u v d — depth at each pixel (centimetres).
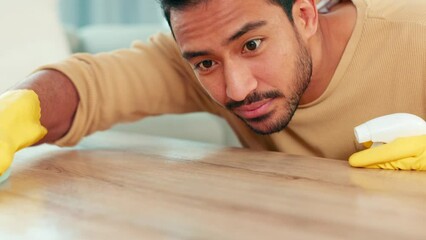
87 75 84
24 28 158
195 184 54
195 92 98
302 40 73
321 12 91
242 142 102
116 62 89
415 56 80
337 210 44
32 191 53
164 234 40
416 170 59
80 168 63
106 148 78
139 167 63
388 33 81
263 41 66
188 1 63
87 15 250
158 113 96
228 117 100
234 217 43
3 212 46
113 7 256
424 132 60
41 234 41
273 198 48
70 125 81
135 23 265
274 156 68
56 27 165
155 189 52
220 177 57
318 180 54
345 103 84
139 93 90
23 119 69
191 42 66
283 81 70
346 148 87
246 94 68
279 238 38
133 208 46
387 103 83
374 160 59
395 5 84
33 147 79
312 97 85
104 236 40
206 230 40
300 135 90
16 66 152
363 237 38
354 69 82
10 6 157
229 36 64
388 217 42
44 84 79
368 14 82
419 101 82
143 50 95
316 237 38
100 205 47
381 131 61
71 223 43
